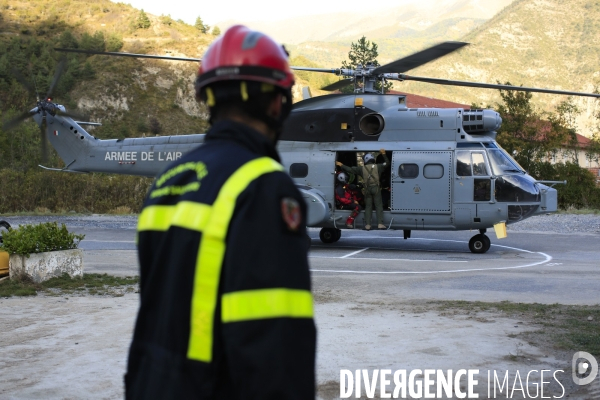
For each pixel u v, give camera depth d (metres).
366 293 8.98
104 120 74.94
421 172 14.05
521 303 8.09
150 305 1.84
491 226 14.00
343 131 14.48
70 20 103.56
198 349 1.67
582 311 7.48
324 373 5.22
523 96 35.59
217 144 1.86
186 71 88.62
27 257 9.25
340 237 17.91
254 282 1.59
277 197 1.67
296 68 14.08
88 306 7.92
